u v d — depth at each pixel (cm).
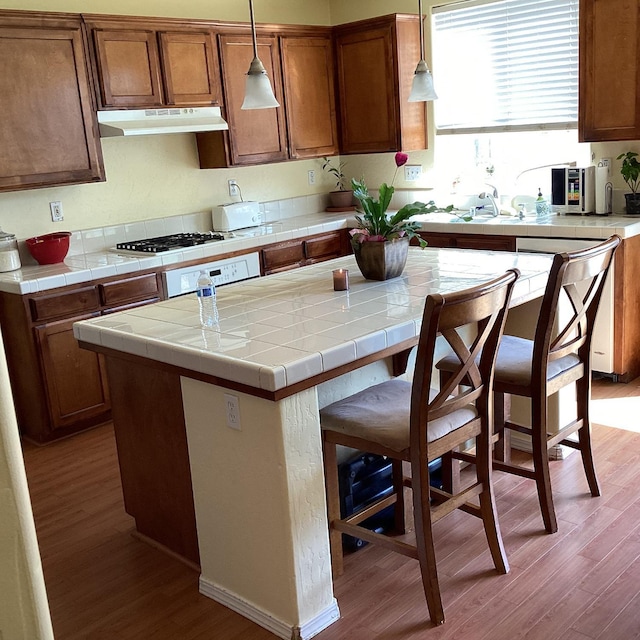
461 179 511
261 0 507
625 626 209
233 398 210
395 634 212
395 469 261
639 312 411
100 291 381
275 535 211
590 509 276
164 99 424
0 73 354
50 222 419
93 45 389
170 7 456
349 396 257
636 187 424
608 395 392
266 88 299
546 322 245
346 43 513
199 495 236
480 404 230
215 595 238
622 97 393
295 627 212
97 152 399
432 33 505
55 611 238
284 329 230
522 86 471
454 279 284
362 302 258
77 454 365
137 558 268
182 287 416
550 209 456
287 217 548
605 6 388
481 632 211
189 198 487
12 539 45
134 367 252
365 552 260
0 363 43
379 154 558
